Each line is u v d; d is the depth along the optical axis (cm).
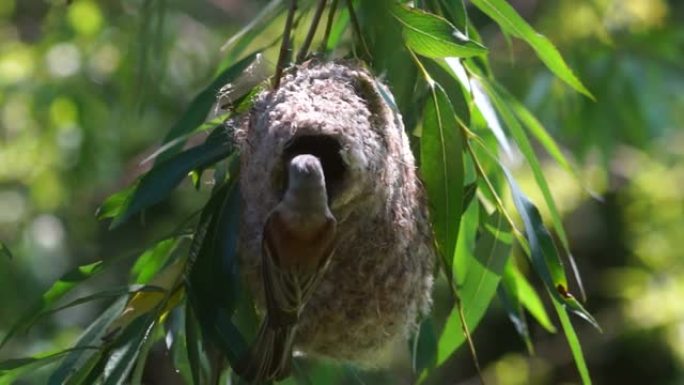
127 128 1573
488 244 873
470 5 1630
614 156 1689
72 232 1697
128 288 788
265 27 925
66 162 1584
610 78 1459
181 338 859
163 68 1100
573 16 1520
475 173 881
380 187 758
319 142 735
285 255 699
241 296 777
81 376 796
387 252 775
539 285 2058
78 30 1555
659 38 1505
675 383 2117
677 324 1878
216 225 767
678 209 1905
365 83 782
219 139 797
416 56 806
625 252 2120
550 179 1714
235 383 808
